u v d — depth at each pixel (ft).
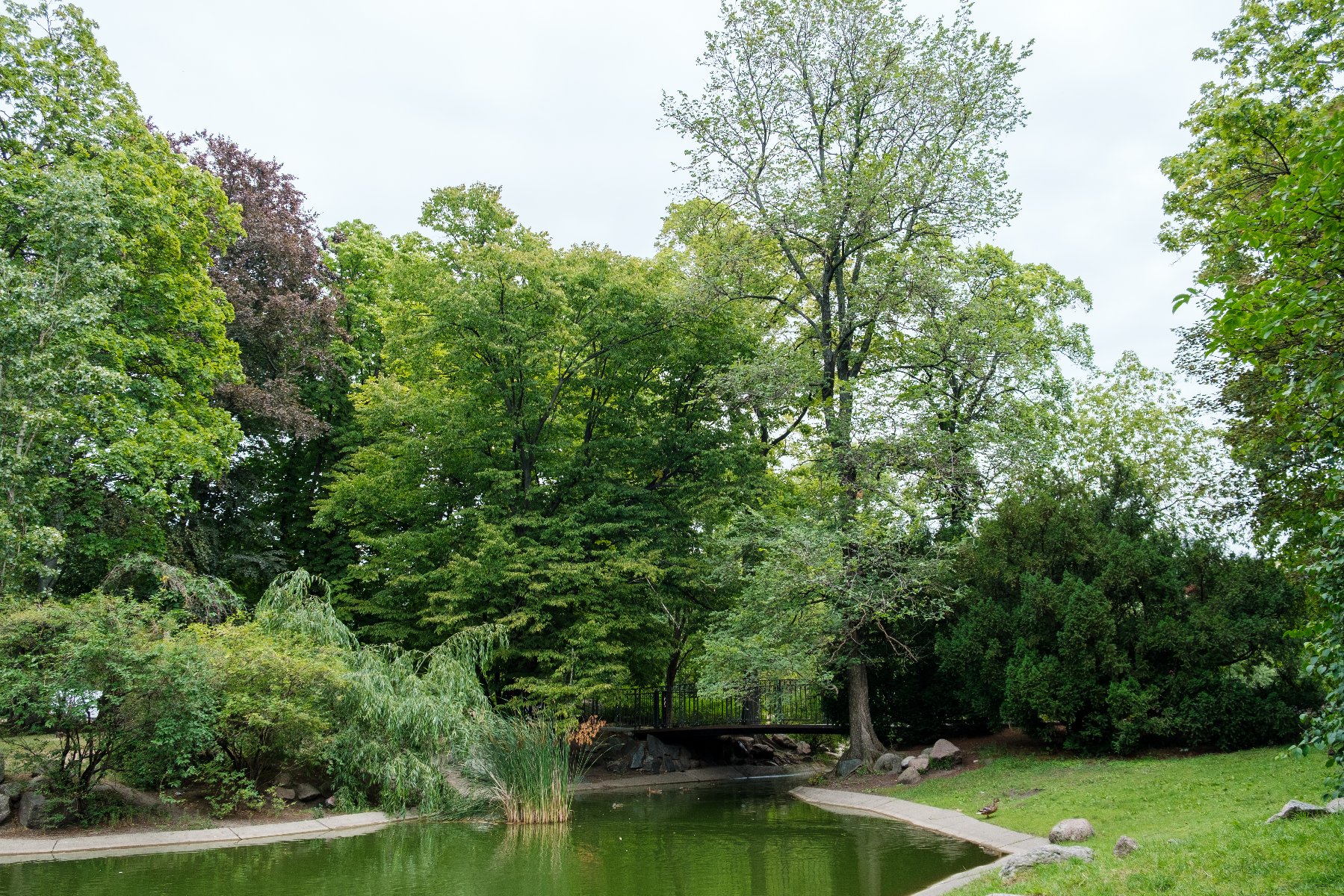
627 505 82.17
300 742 55.72
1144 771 54.85
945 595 73.56
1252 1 58.44
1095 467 104.58
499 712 73.41
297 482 99.71
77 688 46.39
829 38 77.00
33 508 55.36
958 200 73.46
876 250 78.13
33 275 55.42
